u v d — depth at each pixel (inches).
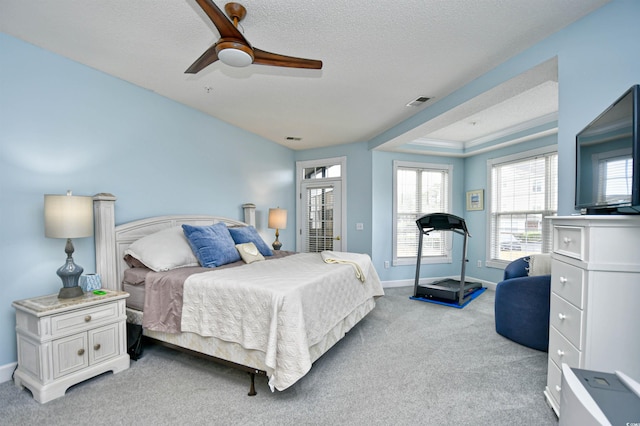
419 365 94.3
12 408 71.2
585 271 57.1
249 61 72.8
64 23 78.5
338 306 100.1
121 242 106.8
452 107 121.3
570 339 62.5
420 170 214.8
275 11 73.4
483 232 205.2
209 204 149.6
